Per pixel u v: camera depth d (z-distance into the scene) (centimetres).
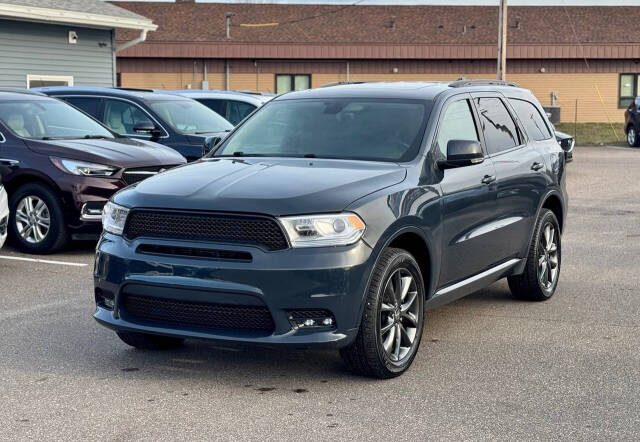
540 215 751
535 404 491
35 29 2161
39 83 2184
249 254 495
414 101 634
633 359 584
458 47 4003
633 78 4238
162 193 525
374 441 434
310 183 525
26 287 809
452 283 616
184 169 580
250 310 500
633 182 1886
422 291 561
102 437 439
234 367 564
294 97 679
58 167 961
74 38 2259
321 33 4028
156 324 525
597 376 545
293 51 3912
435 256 575
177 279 506
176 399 499
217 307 505
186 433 445
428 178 579
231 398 502
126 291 528
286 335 497
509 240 694
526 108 774
